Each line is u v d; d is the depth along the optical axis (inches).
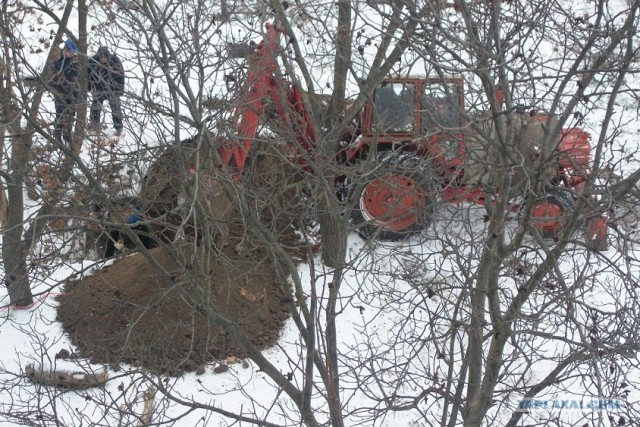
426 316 343.3
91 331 322.0
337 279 218.8
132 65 414.0
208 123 222.2
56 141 209.5
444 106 241.0
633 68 226.1
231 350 318.3
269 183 258.4
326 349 205.6
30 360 309.3
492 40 187.9
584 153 233.8
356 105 253.0
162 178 274.2
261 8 250.4
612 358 180.2
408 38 165.2
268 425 217.5
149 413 222.4
